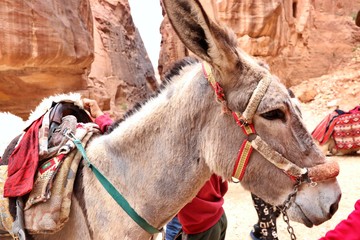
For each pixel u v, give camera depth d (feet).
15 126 8.68
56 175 6.21
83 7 40.22
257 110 5.52
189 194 6.15
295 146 5.60
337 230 5.00
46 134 6.60
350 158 30.73
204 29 5.33
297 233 16.03
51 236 6.56
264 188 5.76
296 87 58.54
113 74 68.90
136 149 6.29
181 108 6.06
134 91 77.15
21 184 6.15
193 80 6.08
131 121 6.47
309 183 5.55
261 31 53.72
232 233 16.43
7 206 6.35
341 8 66.69
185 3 5.26
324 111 49.19
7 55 26.27
